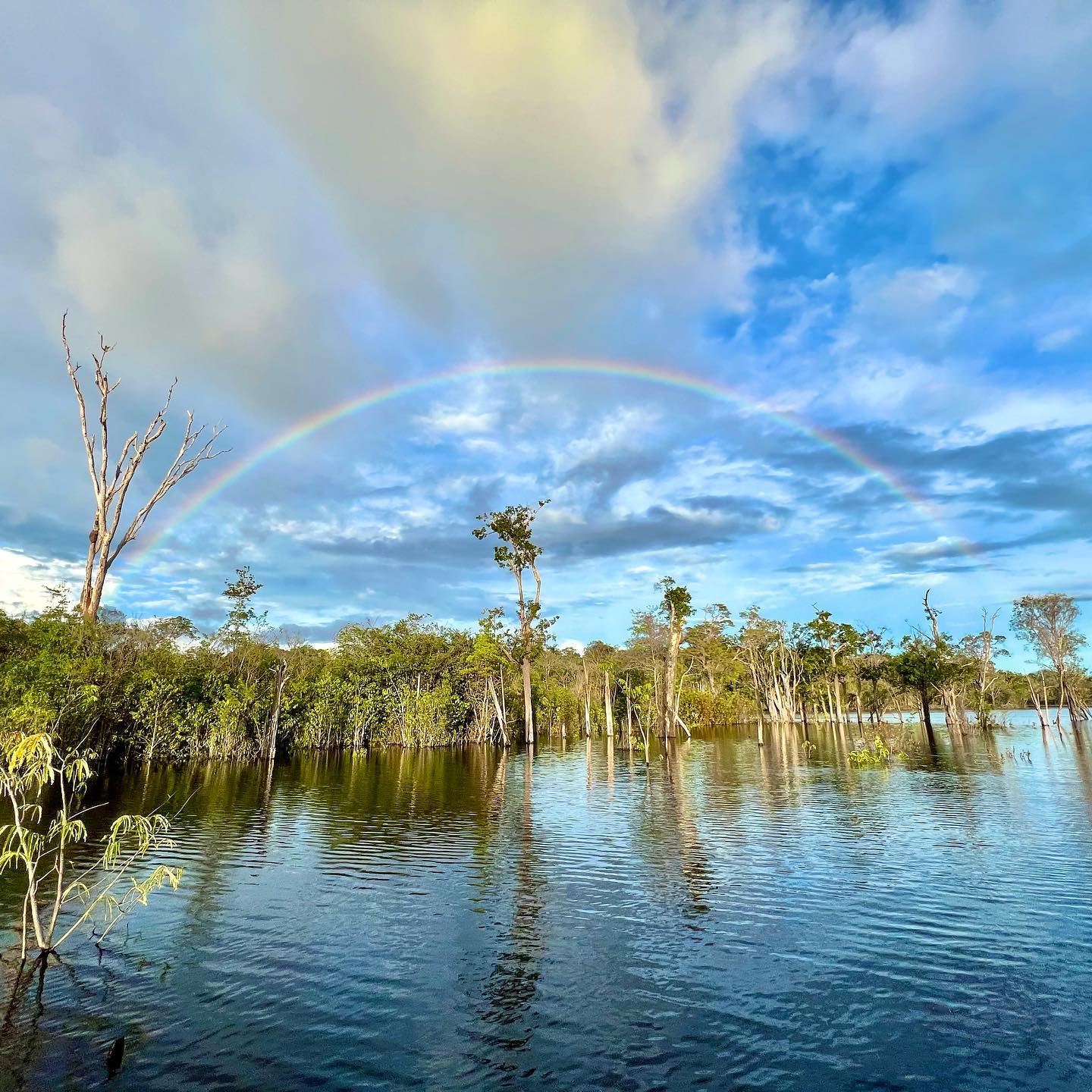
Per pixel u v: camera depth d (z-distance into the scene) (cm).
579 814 2289
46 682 2969
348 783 3097
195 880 1463
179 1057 768
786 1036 826
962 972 1004
